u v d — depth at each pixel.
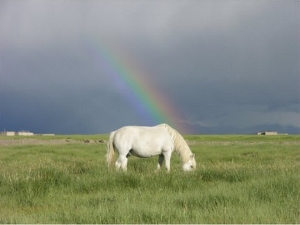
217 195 9.27
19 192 10.78
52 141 66.19
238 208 8.20
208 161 23.27
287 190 9.79
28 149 36.34
